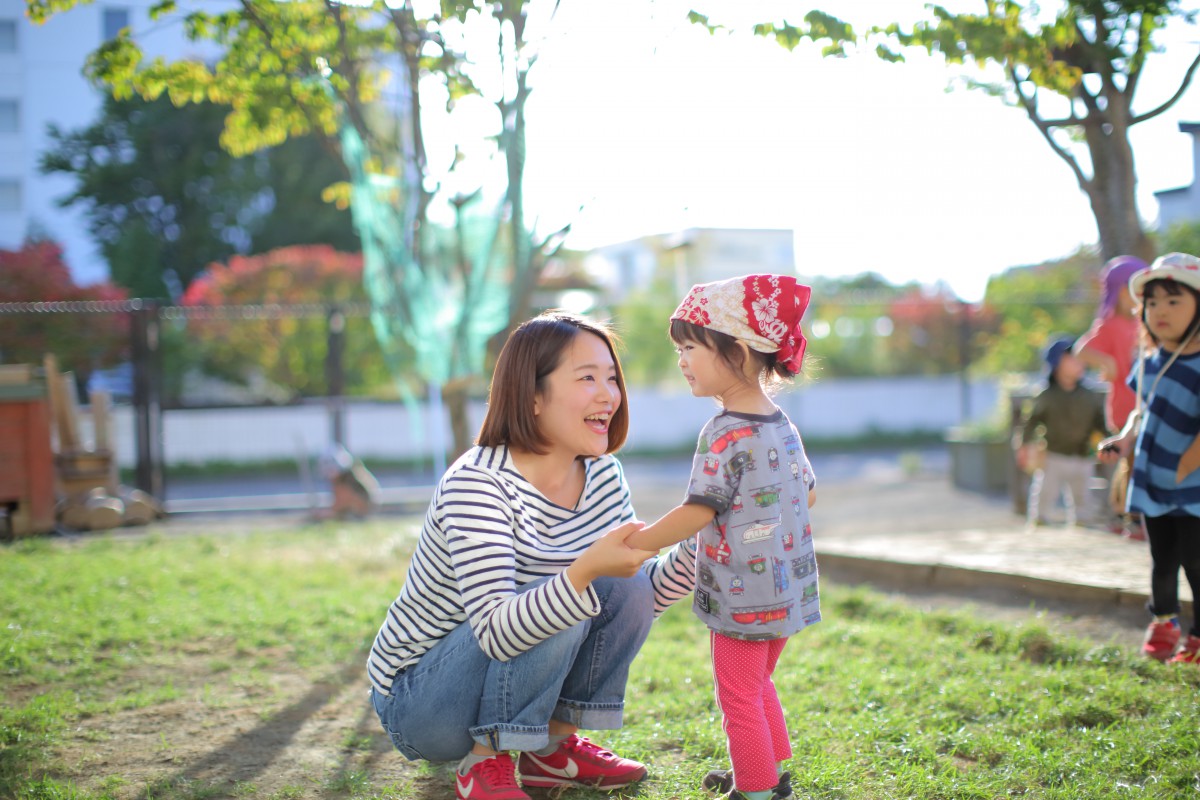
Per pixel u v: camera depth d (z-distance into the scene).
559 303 20.73
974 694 3.53
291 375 18.22
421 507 11.23
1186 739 2.98
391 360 8.07
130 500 9.91
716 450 2.56
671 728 3.35
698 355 2.64
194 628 4.92
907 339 21.44
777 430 2.65
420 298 6.79
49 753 3.26
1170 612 3.93
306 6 5.75
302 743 3.39
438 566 2.59
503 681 2.54
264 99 6.23
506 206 6.35
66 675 4.18
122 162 25.84
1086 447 7.34
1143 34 5.68
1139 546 6.07
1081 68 5.89
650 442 19.25
